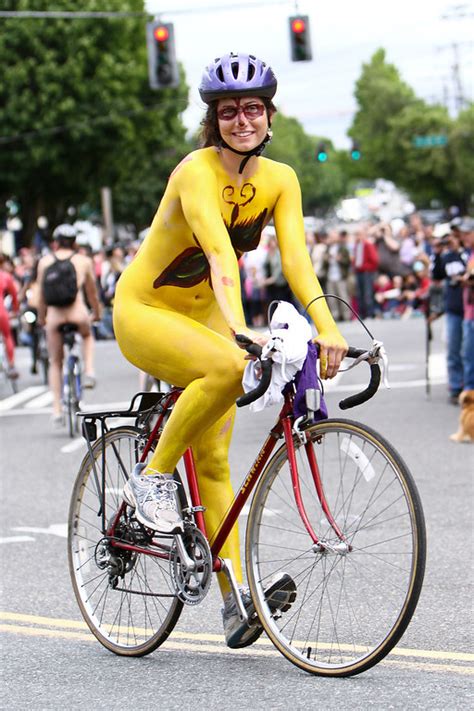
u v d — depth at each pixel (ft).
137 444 23.39
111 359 90.33
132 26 205.16
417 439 50.42
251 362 20.29
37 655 23.75
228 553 22.41
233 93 20.83
